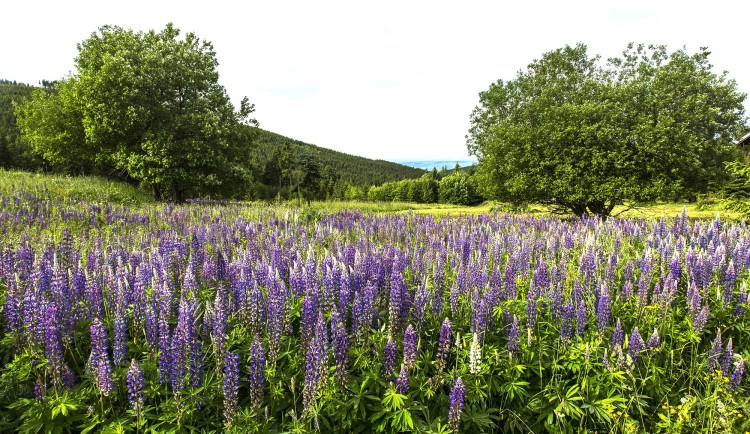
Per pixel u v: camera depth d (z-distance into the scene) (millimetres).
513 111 24219
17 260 6562
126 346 4777
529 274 7594
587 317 6035
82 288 5617
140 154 26734
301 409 4422
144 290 5535
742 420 4461
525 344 5184
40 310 4316
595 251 8469
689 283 6934
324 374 4082
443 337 4547
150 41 29672
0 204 13773
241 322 5449
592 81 20719
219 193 30578
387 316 6039
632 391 4824
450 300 6156
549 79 23172
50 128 32344
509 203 24875
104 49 28969
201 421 4184
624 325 6312
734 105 19391
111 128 25578
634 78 20578
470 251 9297
